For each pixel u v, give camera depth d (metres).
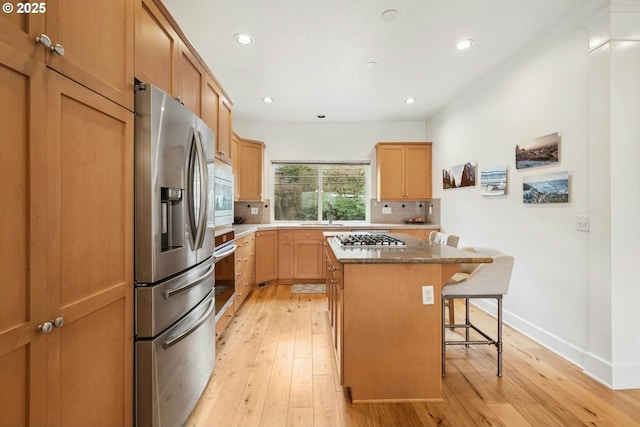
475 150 3.38
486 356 2.25
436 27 2.31
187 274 1.56
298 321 2.92
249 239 3.65
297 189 5.05
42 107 0.83
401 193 4.66
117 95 1.15
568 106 2.18
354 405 1.69
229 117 2.82
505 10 2.11
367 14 2.15
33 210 0.81
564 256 2.21
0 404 0.74
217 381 1.91
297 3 2.02
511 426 1.53
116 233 1.15
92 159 1.03
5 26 0.73
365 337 1.71
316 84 3.39
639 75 1.86
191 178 1.55
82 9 0.98
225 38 2.44
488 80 3.12
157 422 1.29
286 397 1.76
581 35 2.07
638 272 1.86
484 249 2.33
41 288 0.84
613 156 1.87
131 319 1.24
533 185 2.50
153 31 1.46
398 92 3.64
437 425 1.53
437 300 1.73
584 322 2.06
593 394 1.79
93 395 1.04
